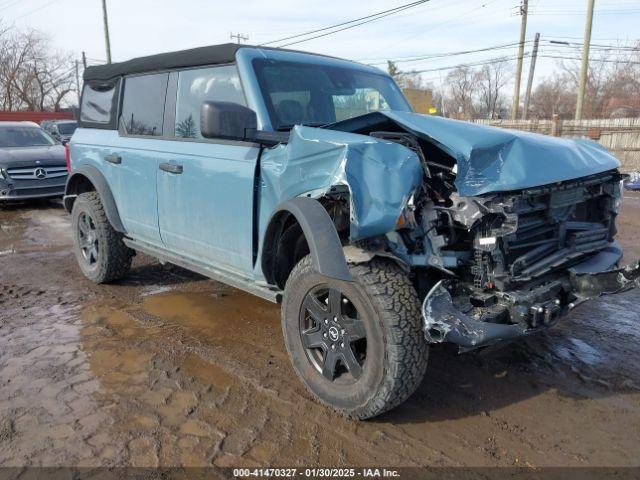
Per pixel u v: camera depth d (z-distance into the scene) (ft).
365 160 9.11
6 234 26.71
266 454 9.18
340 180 9.03
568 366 12.21
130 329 14.46
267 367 12.26
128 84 16.34
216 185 12.34
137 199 15.46
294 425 10.00
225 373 11.98
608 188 11.96
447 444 9.45
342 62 14.71
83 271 18.57
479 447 9.36
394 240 9.14
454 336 8.77
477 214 9.03
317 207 9.68
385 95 14.75
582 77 71.72
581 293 10.41
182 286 18.04
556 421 10.11
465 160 9.26
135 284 18.28
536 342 13.41
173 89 14.42
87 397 10.97
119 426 9.96
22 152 34.42
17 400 10.84
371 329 9.28
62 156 35.14
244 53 12.61
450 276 9.83
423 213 9.46
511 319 9.36
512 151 9.70
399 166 9.11
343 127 10.95
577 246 11.14
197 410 10.50
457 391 11.17
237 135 10.50
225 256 12.67
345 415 10.05
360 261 9.18
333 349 10.07
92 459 9.04
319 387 10.36
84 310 15.88
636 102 123.24
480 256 9.52
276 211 10.42
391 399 9.32
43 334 14.14
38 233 26.96
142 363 12.45
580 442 9.48
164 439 9.57
